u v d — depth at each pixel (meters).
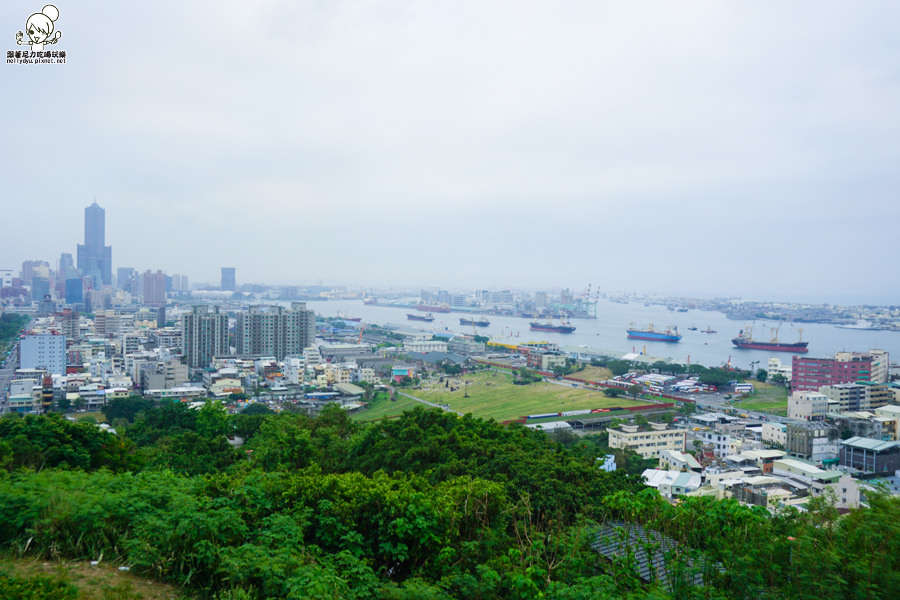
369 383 139.12
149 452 44.34
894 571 11.61
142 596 12.20
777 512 16.64
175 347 184.12
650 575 14.44
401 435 37.00
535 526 20.23
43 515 13.84
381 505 16.77
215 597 12.66
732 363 195.12
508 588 14.41
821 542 12.88
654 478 60.69
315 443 42.75
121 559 13.55
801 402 99.00
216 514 14.38
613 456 69.12
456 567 15.38
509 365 179.00
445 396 129.75
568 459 33.50
